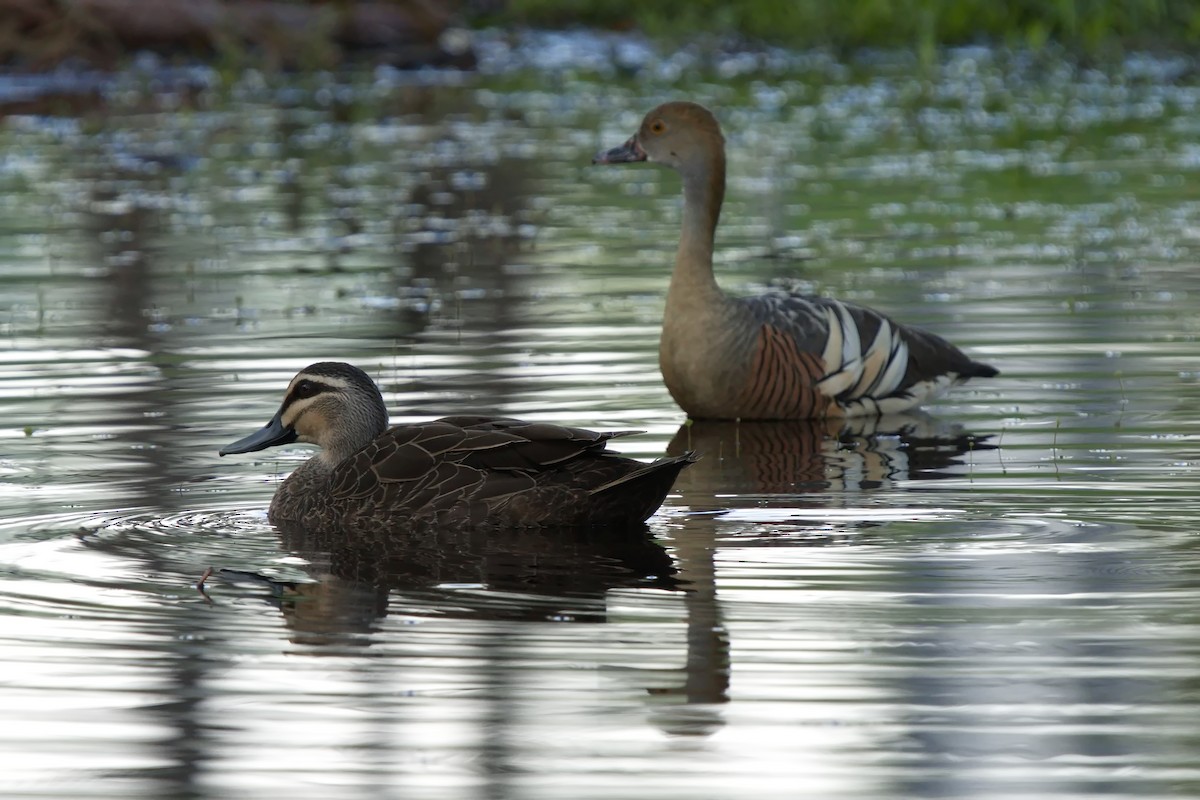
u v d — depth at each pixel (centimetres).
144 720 811
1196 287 1908
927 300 1862
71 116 3519
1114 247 2169
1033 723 793
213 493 1218
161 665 875
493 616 945
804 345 1473
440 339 1706
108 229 2411
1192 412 1391
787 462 1308
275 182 2794
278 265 2133
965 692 826
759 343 1465
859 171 2827
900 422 1454
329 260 2164
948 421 1427
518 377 1548
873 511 1146
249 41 4088
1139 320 1745
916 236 2283
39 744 786
